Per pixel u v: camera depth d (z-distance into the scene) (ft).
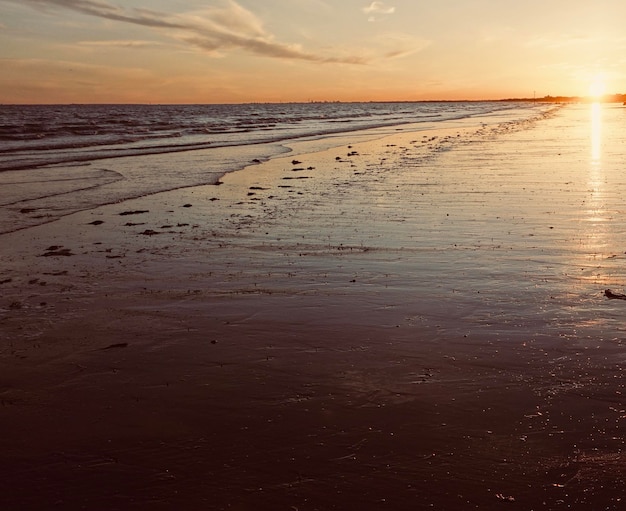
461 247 26.96
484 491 10.62
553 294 20.48
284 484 10.98
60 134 113.80
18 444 12.57
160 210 38.88
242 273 24.31
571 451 11.71
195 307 20.57
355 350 16.66
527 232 29.32
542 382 14.48
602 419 12.82
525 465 11.31
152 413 13.71
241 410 13.66
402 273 23.36
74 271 25.38
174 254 27.63
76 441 12.66
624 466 11.21
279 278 23.43
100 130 129.08
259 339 17.69
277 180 51.90
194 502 10.60
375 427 12.75
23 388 15.12
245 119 214.48
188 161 68.03
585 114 213.66
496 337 17.13
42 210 39.14
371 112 325.62
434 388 14.34
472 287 21.48
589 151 69.36
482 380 14.65
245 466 11.55
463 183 46.19
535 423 12.72
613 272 22.72
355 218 34.19
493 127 136.67
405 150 78.28
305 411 13.51
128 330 18.79
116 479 11.32
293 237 30.07
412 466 11.36
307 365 15.84
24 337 18.44
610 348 16.22
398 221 32.91
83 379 15.56
